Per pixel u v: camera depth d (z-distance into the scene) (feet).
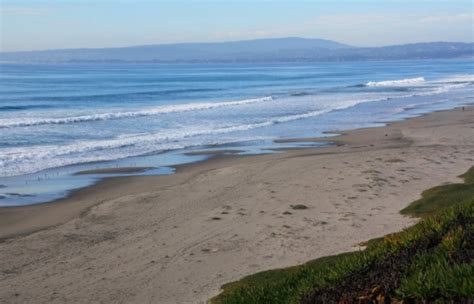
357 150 88.58
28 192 63.77
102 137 106.11
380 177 65.46
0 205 57.93
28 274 38.60
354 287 21.49
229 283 34.99
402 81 295.89
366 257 24.14
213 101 186.09
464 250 21.20
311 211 52.11
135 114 141.08
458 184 59.88
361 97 198.80
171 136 107.04
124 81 329.93
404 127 117.19
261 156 85.25
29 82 307.17
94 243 45.14
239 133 111.65
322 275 24.56
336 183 63.05
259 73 476.95
